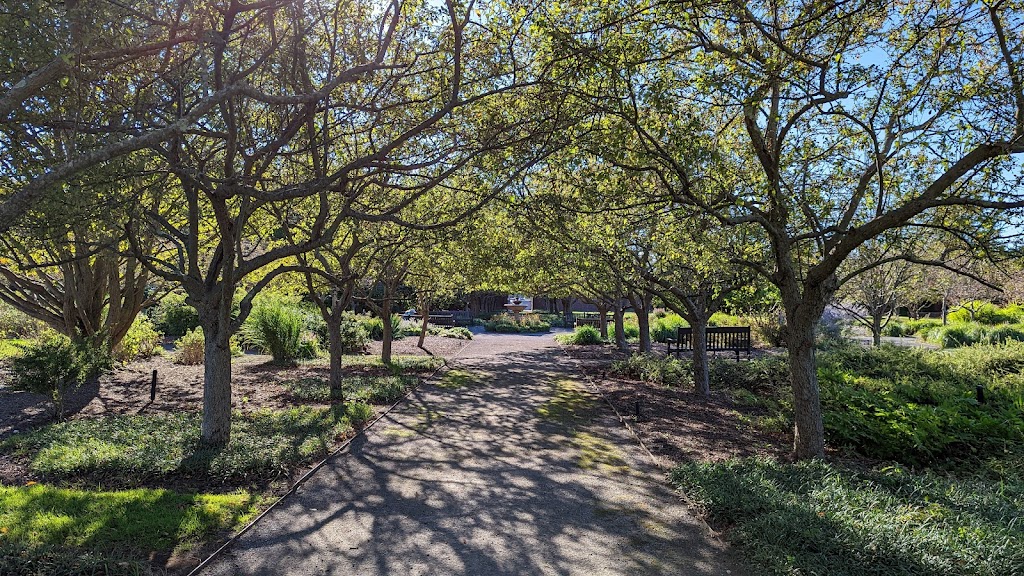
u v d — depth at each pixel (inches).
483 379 523.5
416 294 767.1
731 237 302.7
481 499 213.5
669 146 237.8
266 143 293.1
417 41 283.6
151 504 191.2
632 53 219.0
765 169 249.4
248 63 275.3
